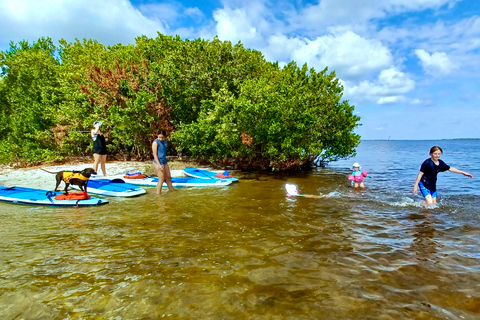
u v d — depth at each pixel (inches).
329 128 609.0
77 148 684.1
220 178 430.3
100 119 613.3
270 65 752.3
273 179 458.9
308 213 245.1
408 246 169.0
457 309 106.0
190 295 116.0
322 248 166.2
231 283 125.7
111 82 605.6
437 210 253.8
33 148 649.6
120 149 745.0
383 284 124.6
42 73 722.2
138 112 608.1
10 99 746.8
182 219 227.5
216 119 543.2
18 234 192.4
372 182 427.2
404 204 277.7
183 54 656.4
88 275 133.8
